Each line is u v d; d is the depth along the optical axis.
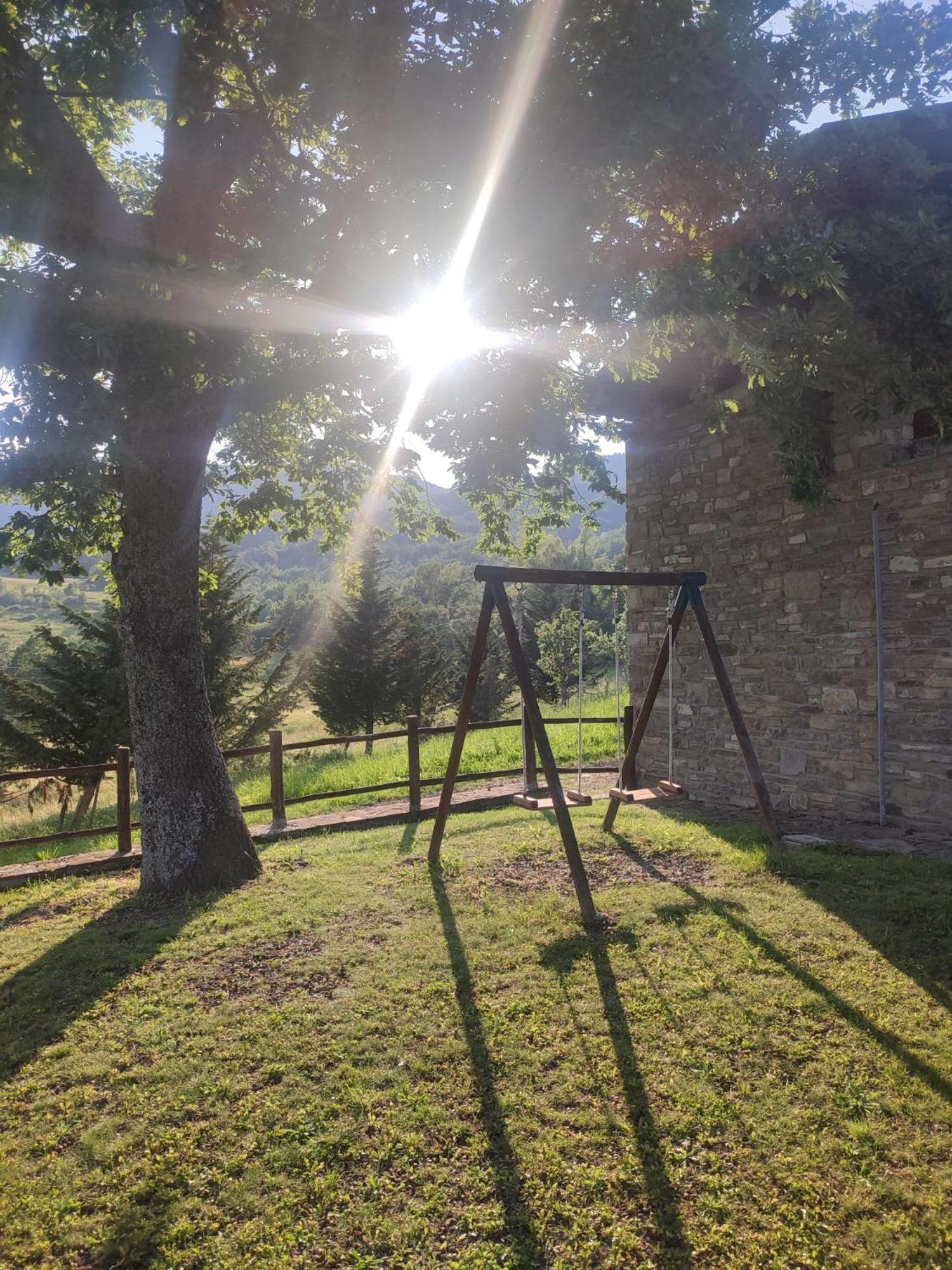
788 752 7.45
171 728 5.66
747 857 5.50
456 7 4.20
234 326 4.75
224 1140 2.79
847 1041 3.15
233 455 8.46
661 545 8.98
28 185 4.69
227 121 5.16
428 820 7.81
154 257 4.44
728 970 3.81
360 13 3.95
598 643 23.62
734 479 8.00
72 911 5.49
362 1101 2.94
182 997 3.88
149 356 4.25
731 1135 2.66
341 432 6.44
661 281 4.16
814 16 4.23
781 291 4.13
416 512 9.80
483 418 6.30
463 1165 2.59
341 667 22.73
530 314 5.23
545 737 4.66
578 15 4.12
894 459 6.53
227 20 4.45
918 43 4.28
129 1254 2.29
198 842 5.64
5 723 14.00
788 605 7.43
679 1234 2.27
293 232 5.17
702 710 8.40
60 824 13.66
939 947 3.94
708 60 3.89
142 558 5.65
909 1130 2.63
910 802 6.36
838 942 4.04
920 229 3.94
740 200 4.35
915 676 6.32
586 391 7.50
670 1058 3.12
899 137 4.43
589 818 7.27
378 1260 2.23
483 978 3.89
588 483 7.12
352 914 4.88
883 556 6.55
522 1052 3.21
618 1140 2.67
